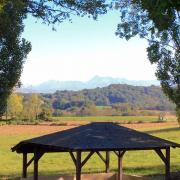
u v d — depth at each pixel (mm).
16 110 110312
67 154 55344
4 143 68250
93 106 165250
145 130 85000
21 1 23078
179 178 29203
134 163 44750
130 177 27688
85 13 27516
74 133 22391
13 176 35562
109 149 20562
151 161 46625
